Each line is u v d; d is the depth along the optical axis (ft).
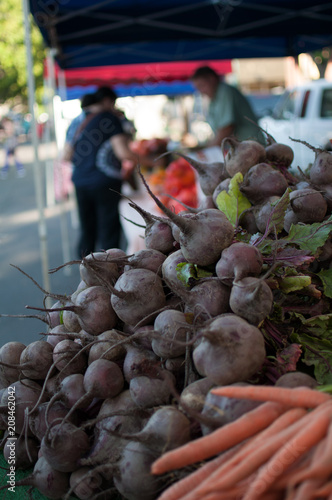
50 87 20.57
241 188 5.54
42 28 16.84
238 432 3.50
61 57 20.95
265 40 22.93
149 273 4.84
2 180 51.98
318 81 28.53
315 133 27.50
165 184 16.47
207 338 3.84
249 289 4.13
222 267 4.39
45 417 4.41
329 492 2.96
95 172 15.33
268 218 5.20
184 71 30.66
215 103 16.72
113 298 4.76
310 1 17.97
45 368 4.99
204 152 16.51
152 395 4.26
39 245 25.07
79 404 4.37
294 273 4.73
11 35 65.46
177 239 5.12
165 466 3.43
